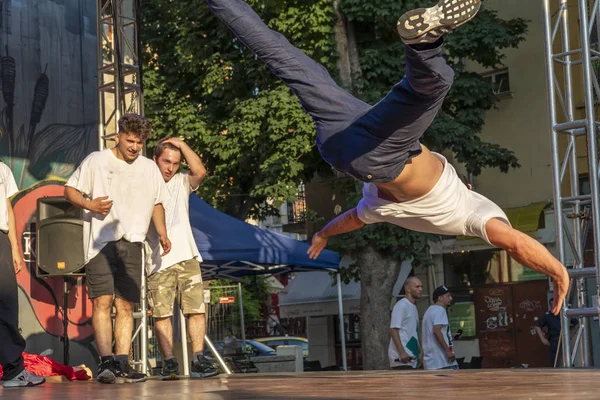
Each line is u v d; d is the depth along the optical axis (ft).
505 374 16.06
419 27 9.27
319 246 13.41
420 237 51.06
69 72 31.12
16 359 16.97
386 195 11.84
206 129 57.88
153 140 59.06
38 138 29.63
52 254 26.37
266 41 11.42
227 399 9.78
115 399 10.58
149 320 36.65
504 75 63.36
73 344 29.58
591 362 24.39
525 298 61.05
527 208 60.64
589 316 23.75
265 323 99.04
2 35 28.81
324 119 11.23
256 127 53.21
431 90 10.07
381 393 10.22
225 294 63.67
